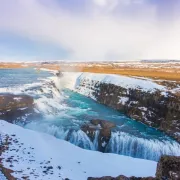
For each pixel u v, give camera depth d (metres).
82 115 35.03
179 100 33.75
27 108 30.80
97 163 19.62
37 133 23.83
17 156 17.16
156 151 27.02
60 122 30.30
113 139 27.67
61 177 15.05
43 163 17.03
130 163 20.67
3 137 20.62
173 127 31.42
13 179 13.12
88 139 27.12
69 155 20.25
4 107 28.91
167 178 12.10
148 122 34.38
